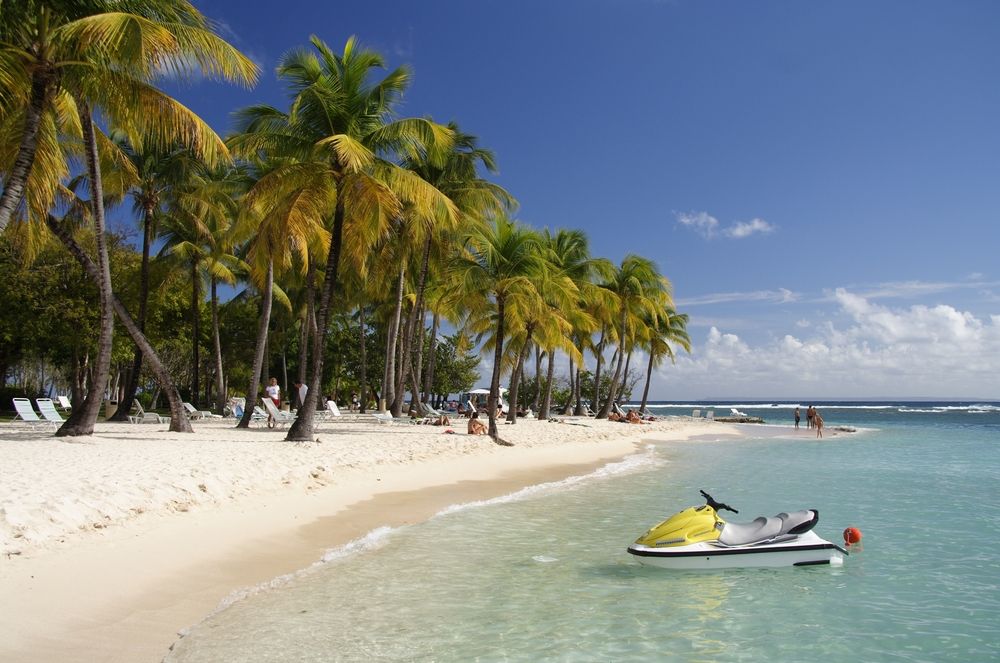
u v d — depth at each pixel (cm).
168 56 1296
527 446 2288
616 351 5038
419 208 1834
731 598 675
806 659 527
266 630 569
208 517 920
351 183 1678
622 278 4200
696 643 558
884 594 690
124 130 1594
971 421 6600
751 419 6072
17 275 2844
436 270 3256
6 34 1341
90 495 858
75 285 3019
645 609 641
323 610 626
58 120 1641
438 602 656
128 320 1961
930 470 1891
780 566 781
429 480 1460
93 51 1375
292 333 5181
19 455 1215
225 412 3183
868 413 10681
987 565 802
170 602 616
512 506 1216
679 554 764
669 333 5344
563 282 2920
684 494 1380
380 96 1819
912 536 973
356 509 1111
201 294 3944
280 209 1700
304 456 1461
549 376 3878
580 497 1332
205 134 1519
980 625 602
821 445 3042
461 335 3869
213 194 2681
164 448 1461
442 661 513
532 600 666
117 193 2298
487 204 2877
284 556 806
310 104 1723
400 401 3036
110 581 639
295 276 3566
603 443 2778
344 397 6131
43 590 591
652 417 5175
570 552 863
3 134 1466
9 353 3291
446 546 892
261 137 1781
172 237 3341
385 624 593
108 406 2895
